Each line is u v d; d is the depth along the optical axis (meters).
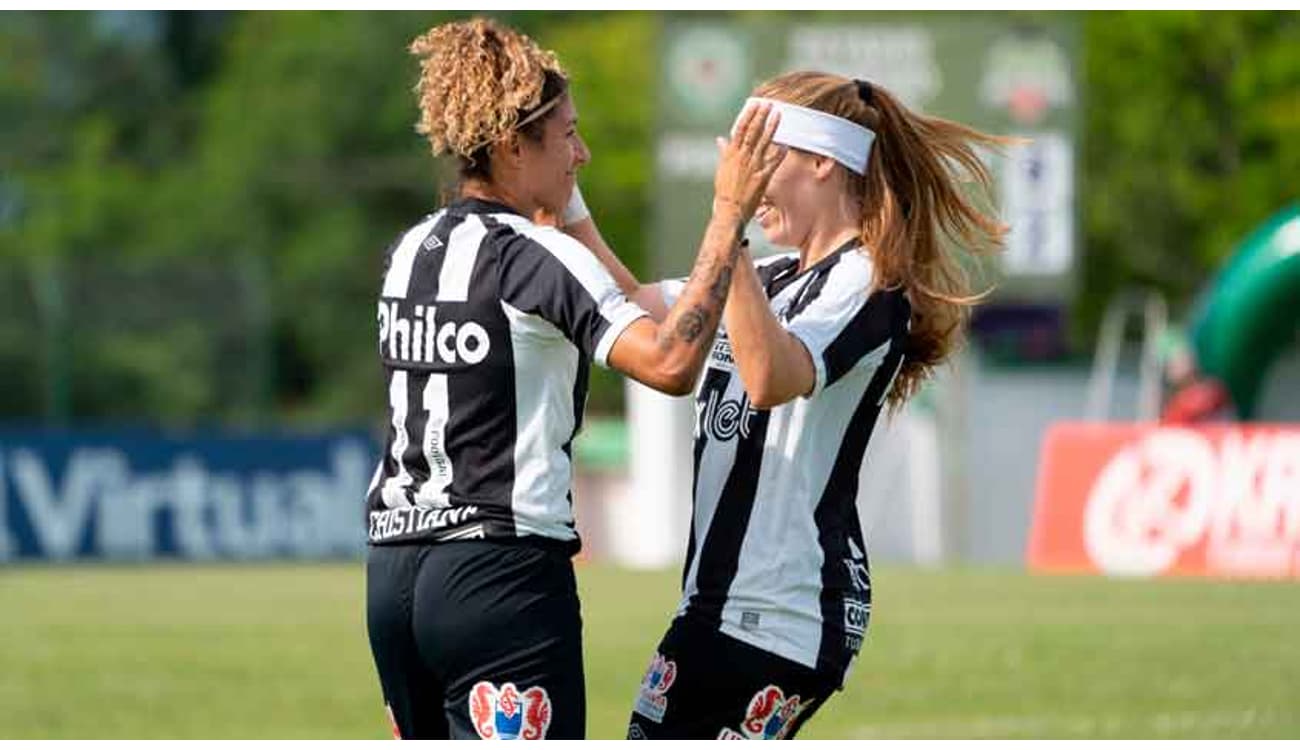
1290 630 43.59
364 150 167.50
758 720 17.47
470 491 16.80
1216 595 51.62
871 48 82.25
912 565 72.81
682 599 17.95
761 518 17.42
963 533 87.31
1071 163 82.44
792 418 17.42
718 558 17.52
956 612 49.22
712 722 17.58
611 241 142.00
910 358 18.16
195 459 82.38
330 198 165.62
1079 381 90.25
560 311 16.45
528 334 16.67
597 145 143.38
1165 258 131.00
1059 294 82.56
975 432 89.50
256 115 168.12
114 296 84.81
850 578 17.61
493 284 16.69
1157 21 125.31
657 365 16.17
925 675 38.94
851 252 17.61
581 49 147.62
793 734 17.97
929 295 17.84
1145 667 39.00
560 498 16.94
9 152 177.38
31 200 172.75
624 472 90.56
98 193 169.38
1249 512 60.25
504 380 16.73
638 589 59.94
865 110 17.77
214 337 85.88
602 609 53.22
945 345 18.16
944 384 85.56
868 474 85.69
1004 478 89.62
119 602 58.50
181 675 42.19
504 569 16.73
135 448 81.56
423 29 167.88
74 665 43.75
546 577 16.86
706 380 17.89
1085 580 57.88
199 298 85.69
